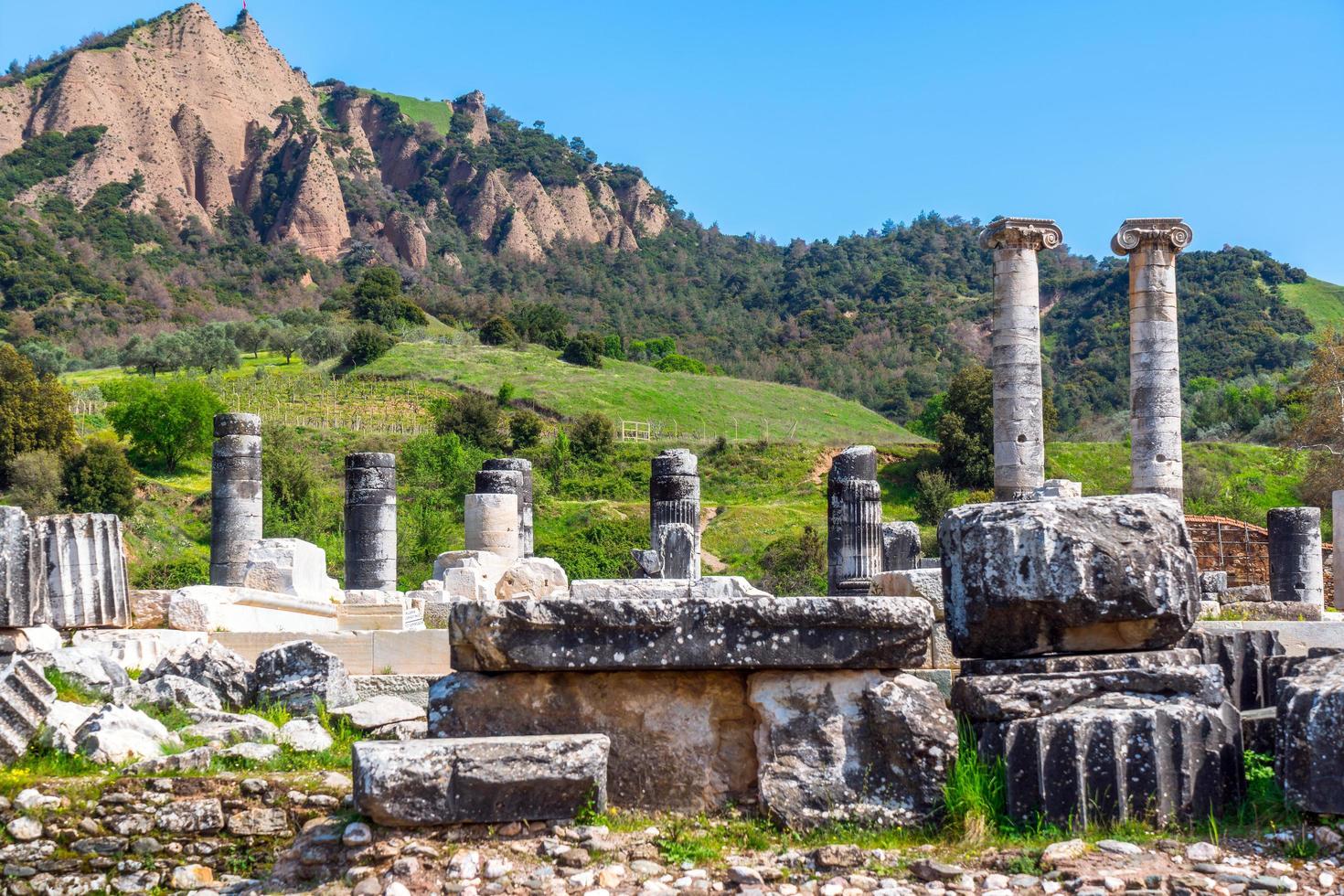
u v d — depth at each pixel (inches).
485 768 303.3
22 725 381.4
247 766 383.9
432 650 644.7
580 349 4101.9
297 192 6766.7
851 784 319.9
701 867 298.7
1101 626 331.0
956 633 340.5
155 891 346.9
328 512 2180.1
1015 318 974.4
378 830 304.5
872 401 4653.1
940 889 279.6
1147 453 958.4
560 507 2391.7
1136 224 970.1
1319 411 2229.3
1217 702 321.1
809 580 1683.1
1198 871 279.6
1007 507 336.5
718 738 331.6
